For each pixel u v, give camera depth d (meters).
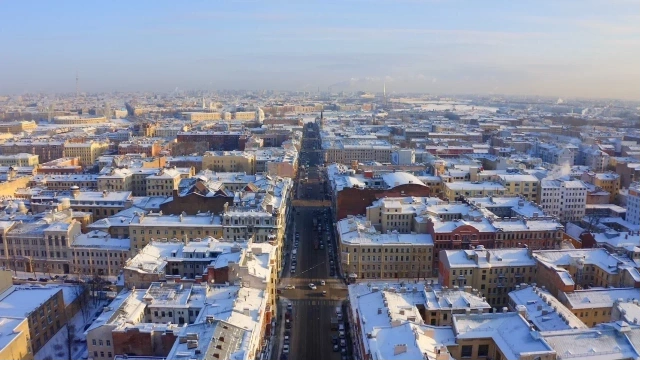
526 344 155.00
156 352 168.88
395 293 199.75
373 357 151.50
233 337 157.88
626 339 158.75
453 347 163.00
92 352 172.88
